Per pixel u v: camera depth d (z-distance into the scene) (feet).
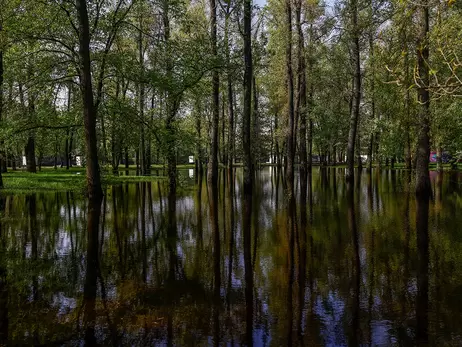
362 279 21.11
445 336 14.57
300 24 71.82
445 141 68.18
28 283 20.62
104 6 53.57
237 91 114.62
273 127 164.55
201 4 73.87
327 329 15.29
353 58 78.59
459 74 36.83
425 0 16.12
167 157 59.77
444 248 27.02
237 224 37.58
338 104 109.40
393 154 85.76
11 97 52.11
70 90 57.82
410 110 51.03
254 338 14.58
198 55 52.80
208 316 16.56
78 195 55.98
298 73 77.77
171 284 20.52
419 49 13.48
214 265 23.94
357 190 68.08
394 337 14.58
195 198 59.47
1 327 15.55
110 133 63.93
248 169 61.52
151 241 30.35
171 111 57.77
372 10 33.24
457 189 64.23
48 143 68.03
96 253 26.68
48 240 30.32
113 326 15.60
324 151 167.22
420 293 18.92
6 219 38.86
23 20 47.62
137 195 63.00
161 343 14.20
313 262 24.43
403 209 44.57
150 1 53.98
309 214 42.70
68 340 14.47
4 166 102.06
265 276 21.84
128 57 54.34
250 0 57.31
